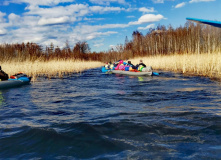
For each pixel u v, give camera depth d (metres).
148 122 3.74
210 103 5.13
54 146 2.85
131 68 14.61
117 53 58.50
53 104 5.77
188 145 2.72
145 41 48.50
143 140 2.95
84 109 5.03
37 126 3.72
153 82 9.84
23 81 10.23
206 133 3.12
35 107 5.43
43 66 18.12
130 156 2.46
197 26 38.62
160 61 19.88
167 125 3.55
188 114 4.19
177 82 9.45
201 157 2.37
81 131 3.38
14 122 4.05
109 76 14.20
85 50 69.00
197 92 6.75
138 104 5.35
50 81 11.95
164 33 47.12
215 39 23.48
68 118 4.23
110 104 5.48
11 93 7.87
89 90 8.20
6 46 30.38
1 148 2.82
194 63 14.12
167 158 2.38
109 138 3.06
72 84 10.37
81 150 2.69
